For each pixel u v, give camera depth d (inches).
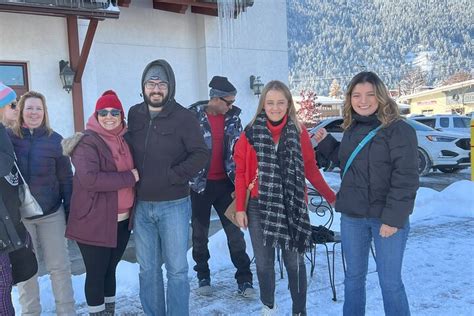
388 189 105.1
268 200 116.5
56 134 131.0
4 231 102.7
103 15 307.9
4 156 103.0
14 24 316.5
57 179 129.1
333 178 464.4
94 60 349.1
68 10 296.2
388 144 103.3
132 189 122.3
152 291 125.0
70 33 331.0
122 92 376.8
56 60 331.3
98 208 117.1
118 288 165.0
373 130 105.7
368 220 108.5
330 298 151.3
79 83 336.2
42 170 124.1
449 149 477.1
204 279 159.9
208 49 406.3
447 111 2042.3
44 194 124.5
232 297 156.0
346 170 110.4
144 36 385.1
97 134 117.2
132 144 120.6
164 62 118.9
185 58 406.0
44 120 128.2
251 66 428.5
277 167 117.3
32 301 129.9
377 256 108.3
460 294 150.7
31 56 322.7
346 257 113.0
